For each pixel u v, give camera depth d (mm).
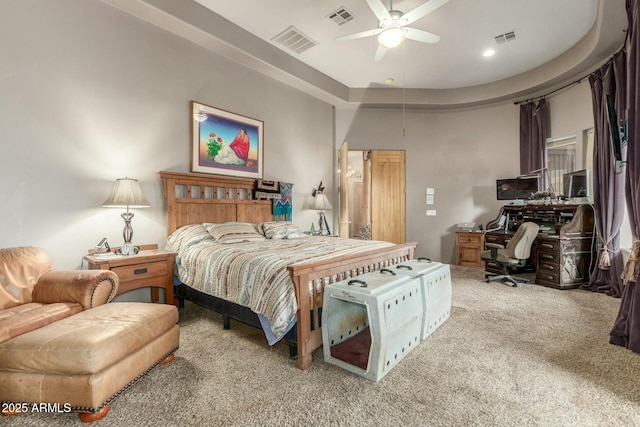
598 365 2084
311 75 4941
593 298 3668
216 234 3346
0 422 1569
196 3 3391
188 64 3689
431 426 1504
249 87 4398
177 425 1530
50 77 2682
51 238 2695
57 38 2715
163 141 3477
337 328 2254
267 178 4672
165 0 3137
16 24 2506
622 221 3836
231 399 1736
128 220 2996
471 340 2500
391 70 5047
